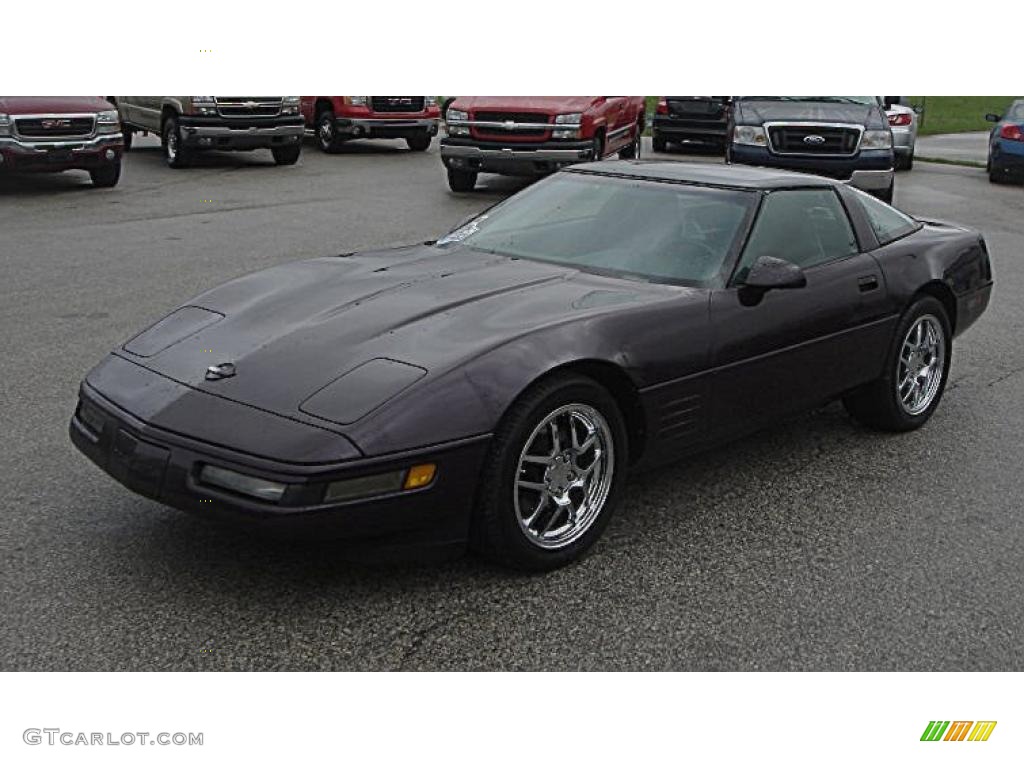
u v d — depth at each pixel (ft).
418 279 14.21
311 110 64.69
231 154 62.85
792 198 16.19
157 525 13.42
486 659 10.79
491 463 11.62
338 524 10.75
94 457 12.15
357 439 10.77
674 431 13.71
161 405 11.66
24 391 18.76
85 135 45.24
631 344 12.93
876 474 16.21
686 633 11.41
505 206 16.94
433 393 11.23
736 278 14.53
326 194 46.24
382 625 11.30
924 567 13.16
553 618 11.57
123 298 26.27
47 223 37.42
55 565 12.28
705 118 70.03
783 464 16.52
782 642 11.33
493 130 45.68
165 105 54.95
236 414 11.23
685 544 13.52
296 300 13.65
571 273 14.60
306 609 11.54
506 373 11.66
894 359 17.40
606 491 12.96
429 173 55.06
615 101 49.11
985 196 51.90
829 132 43.75
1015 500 15.38
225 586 11.94
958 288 18.60
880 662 11.07
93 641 10.79
